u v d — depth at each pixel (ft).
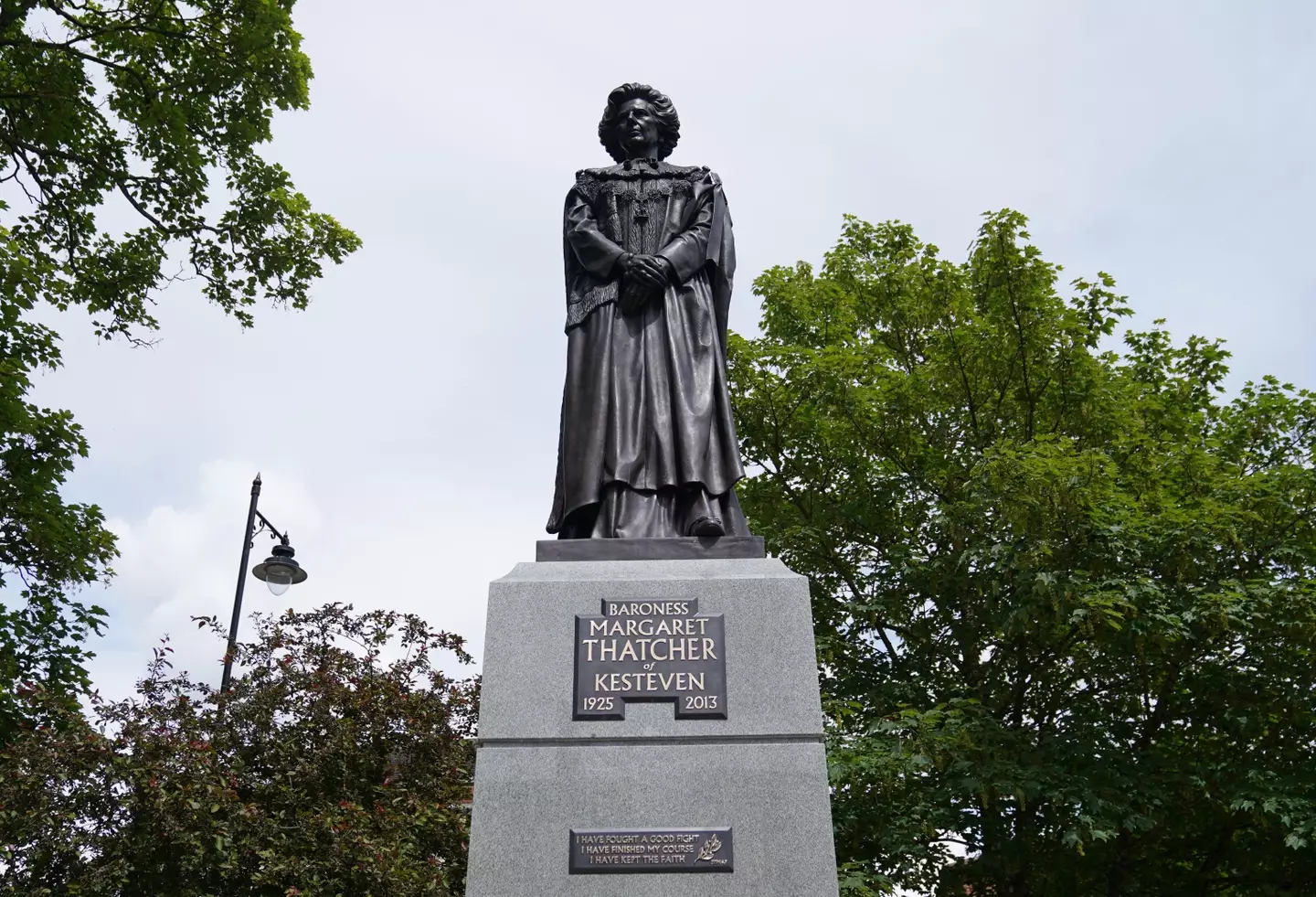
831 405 58.18
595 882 16.37
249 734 42.63
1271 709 49.26
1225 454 61.00
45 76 51.96
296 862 37.06
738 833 16.75
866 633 58.90
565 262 25.49
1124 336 67.87
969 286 63.36
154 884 36.06
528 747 17.38
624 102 27.78
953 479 56.70
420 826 40.91
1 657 52.60
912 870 49.62
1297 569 49.32
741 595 18.67
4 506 54.54
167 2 53.98
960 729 46.70
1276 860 50.67
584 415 22.85
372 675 46.47
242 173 57.98
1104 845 51.72
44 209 56.44
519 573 19.25
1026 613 47.39
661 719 17.65
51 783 36.52
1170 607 47.11
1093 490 47.88
